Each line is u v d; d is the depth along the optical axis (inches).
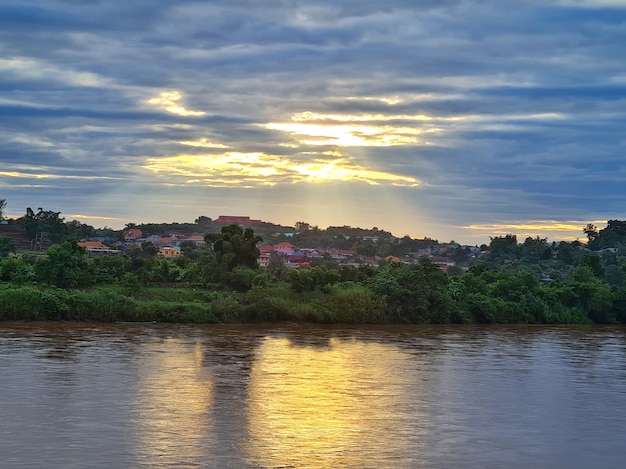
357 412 1192.2
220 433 1023.0
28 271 2667.3
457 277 3727.9
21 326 2231.8
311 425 1088.8
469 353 2057.1
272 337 2269.9
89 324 2362.2
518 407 1279.5
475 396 1369.3
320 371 1600.6
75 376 1418.6
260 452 934.4
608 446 1028.5
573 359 1993.1
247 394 1306.6
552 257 6845.5
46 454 899.4
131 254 4409.5
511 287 3607.3
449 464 919.7
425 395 1362.0
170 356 1734.7
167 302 2600.9
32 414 1098.1
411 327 2918.3
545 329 3134.8
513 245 7175.2
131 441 967.0
